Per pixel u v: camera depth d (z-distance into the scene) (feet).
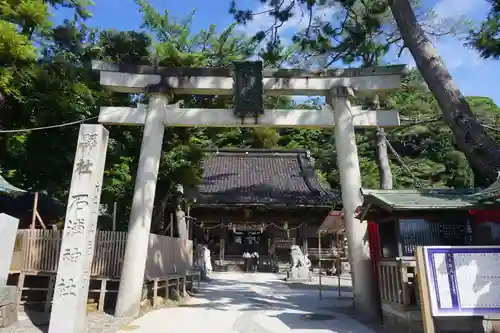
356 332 26.14
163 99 36.91
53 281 32.86
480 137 26.50
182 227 57.31
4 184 32.78
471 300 18.80
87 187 25.43
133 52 45.70
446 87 28.25
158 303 36.58
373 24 40.14
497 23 28.25
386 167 46.75
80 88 39.22
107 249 34.40
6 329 25.23
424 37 30.01
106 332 25.41
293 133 136.05
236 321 29.71
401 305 23.12
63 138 41.42
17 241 33.53
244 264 95.45
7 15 34.76
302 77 38.22
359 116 37.42
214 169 89.15
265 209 75.87
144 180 34.30
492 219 23.68
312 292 52.11
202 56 45.06
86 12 45.14
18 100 36.81
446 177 85.61
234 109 36.86
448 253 19.44
